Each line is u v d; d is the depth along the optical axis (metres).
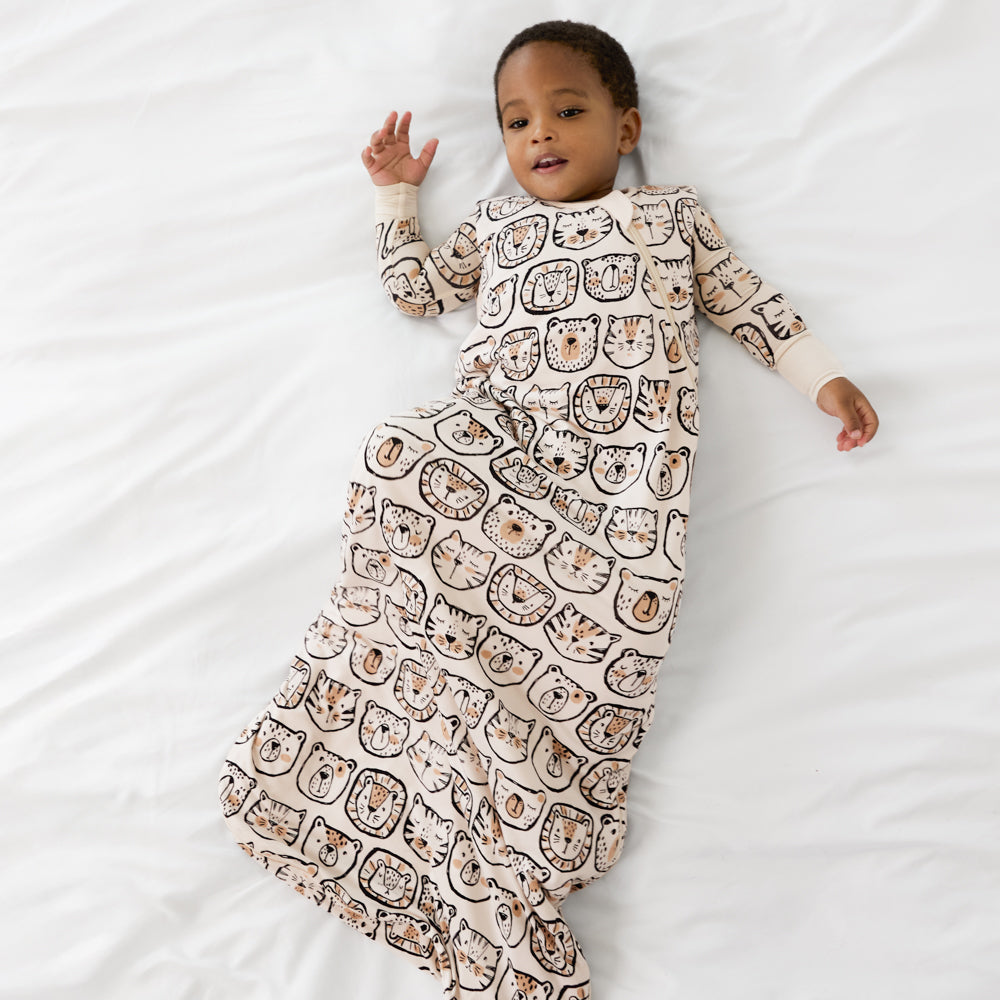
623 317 1.15
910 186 1.20
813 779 1.07
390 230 1.30
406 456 1.04
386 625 1.13
